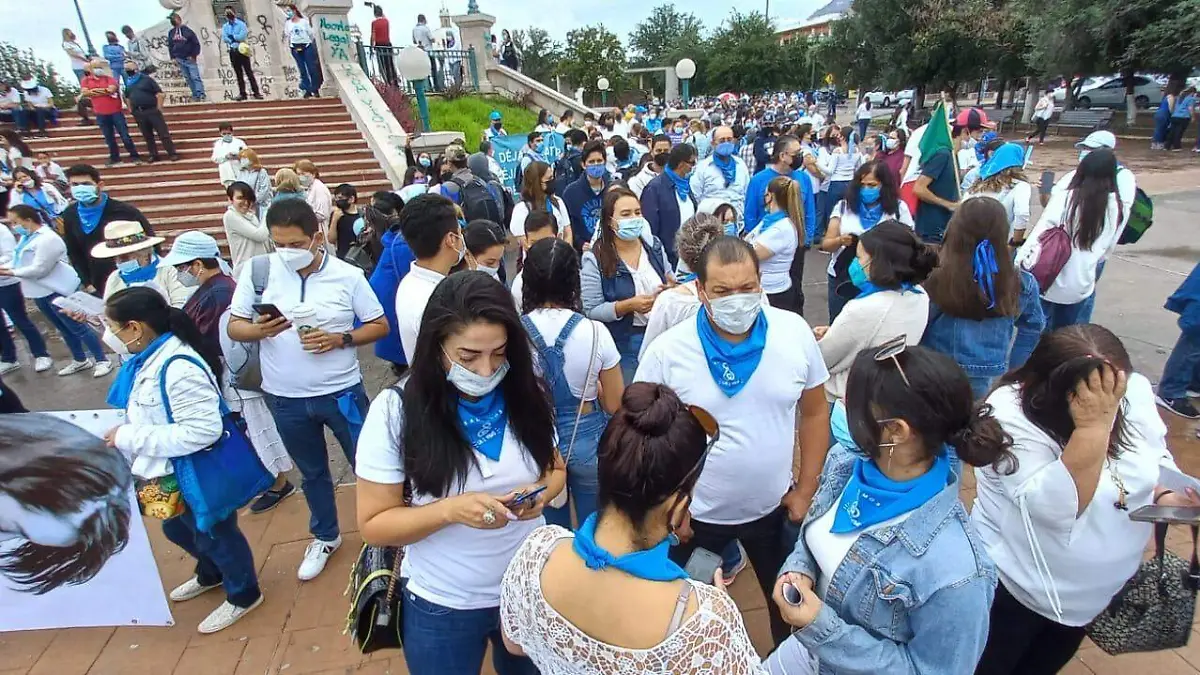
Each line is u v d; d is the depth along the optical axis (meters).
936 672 1.44
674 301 3.03
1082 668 2.72
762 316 2.31
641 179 7.70
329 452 4.89
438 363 1.75
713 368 2.23
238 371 3.39
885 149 9.66
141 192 11.77
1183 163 15.46
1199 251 8.34
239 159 10.55
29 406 6.06
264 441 3.63
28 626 3.06
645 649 1.19
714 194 6.82
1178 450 4.13
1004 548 1.98
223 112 14.09
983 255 2.94
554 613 1.25
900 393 1.42
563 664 1.28
